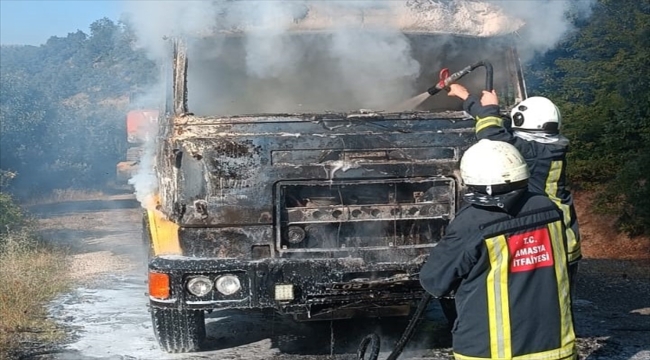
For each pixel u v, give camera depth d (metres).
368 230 5.49
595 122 11.97
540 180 5.01
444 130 5.52
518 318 3.42
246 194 5.38
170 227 5.57
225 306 5.34
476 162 3.49
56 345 6.21
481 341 3.44
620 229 11.12
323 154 5.41
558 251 3.52
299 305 5.37
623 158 11.43
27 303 7.28
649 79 11.16
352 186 5.48
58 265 9.41
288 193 5.45
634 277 8.84
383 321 6.79
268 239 5.39
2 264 8.74
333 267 5.34
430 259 3.54
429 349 6.03
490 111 4.77
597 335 6.38
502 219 3.46
